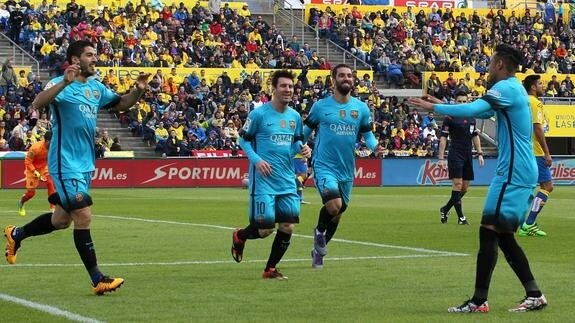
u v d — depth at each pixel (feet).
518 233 115.55
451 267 82.64
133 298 65.31
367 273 78.69
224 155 253.85
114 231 117.29
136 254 92.53
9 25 287.28
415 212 153.58
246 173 248.11
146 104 262.67
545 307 61.36
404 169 260.21
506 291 68.59
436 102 58.95
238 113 266.98
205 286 71.26
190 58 291.17
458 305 62.54
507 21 359.05
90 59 67.41
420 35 334.03
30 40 282.36
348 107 82.99
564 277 76.54
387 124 275.80
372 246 100.58
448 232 117.70
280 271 80.07
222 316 58.29
